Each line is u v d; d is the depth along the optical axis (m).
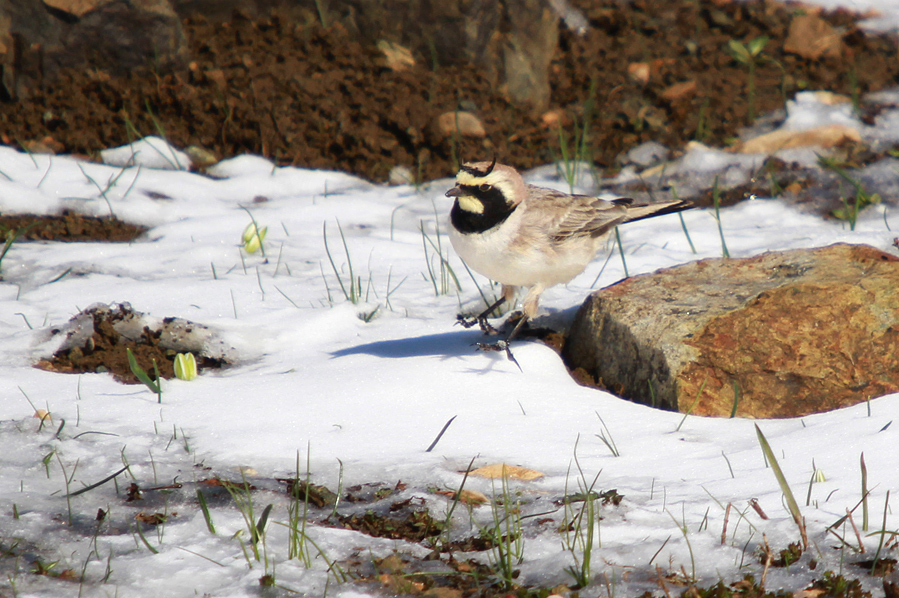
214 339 10.98
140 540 6.45
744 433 8.48
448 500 7.16
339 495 7.14
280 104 18.50
